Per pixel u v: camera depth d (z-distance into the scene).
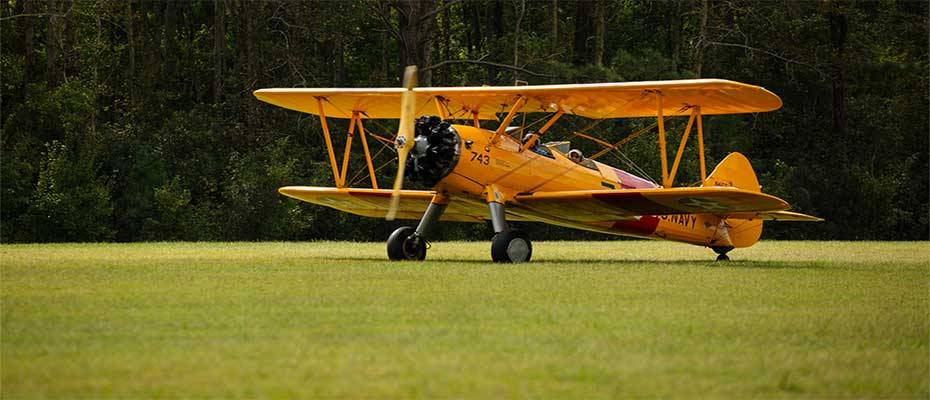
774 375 16.42
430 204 43.19
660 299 25.64
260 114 106.88
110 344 18.44
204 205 99.12
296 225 98.00
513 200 42.06
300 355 17.50
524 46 116.94
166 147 104.00
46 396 14.58
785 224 112.50
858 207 113.56
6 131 99.62
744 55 121.69
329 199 49.69
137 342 18.62
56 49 102.31
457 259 43.72
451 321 21.36
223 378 15.77
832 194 113.56
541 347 18.41
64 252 45.66
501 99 42.72
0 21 108.81
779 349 18.61
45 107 98.19
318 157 108.44
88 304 23.59
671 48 141.25
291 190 48.19
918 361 17.75
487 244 68.19
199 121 107.94
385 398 14.63
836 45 119.94
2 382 15.40
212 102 124.75
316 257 42.44
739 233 50.88
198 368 16.44
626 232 48.09
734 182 48.81
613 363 17.11
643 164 103.50
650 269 35.19
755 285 29.58
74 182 93.94
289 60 107.06
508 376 16.02
